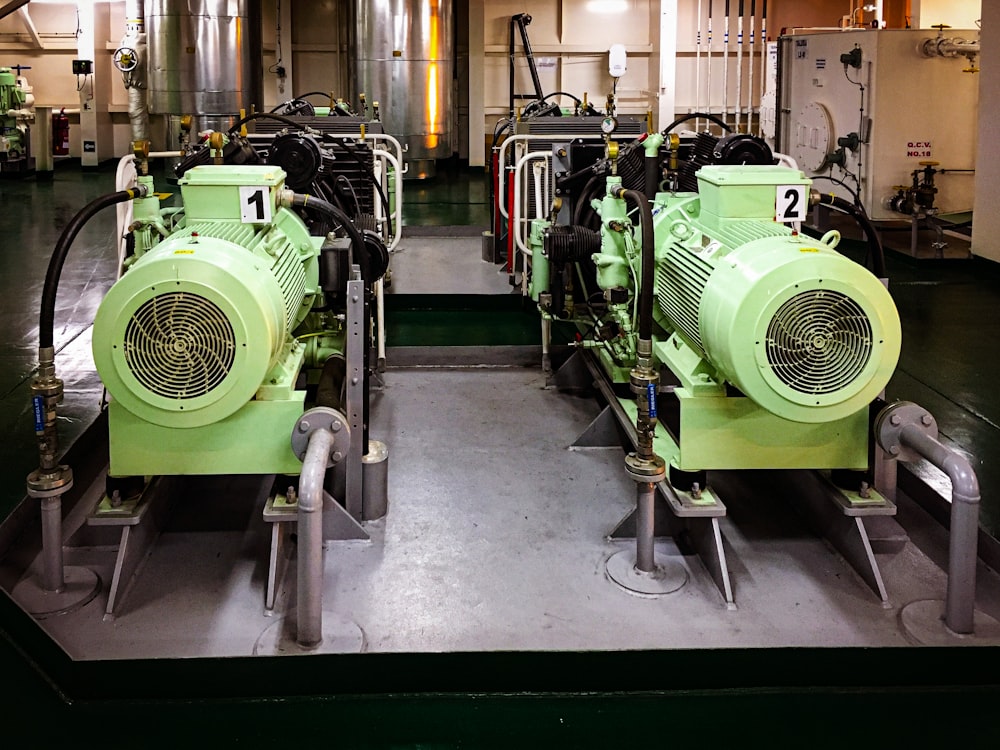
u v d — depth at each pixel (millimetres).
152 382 2541
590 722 2346
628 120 6043
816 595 2727
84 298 5879
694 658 2434
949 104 7836
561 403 4371
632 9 12227
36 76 13273
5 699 2383
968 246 7695
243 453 2715
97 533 3000
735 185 3023
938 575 2844
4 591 2588
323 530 3018
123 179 3936
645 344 2678
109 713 2355
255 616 2617
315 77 12805
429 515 3223
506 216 5863
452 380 4715
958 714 2373
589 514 3246
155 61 10586
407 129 11188
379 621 2578
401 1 10852
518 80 12500
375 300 4621
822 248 2600
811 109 8477
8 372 4461
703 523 2867
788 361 2529
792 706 2402
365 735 2297
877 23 9266
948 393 4270
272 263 2943
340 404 3148
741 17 11359
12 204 9672
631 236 3475
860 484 2832
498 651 2418
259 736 2289
